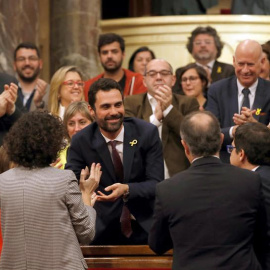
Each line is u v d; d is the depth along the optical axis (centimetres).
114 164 1220
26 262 970
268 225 1012
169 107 1463
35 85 1852
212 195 956
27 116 1012
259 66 1420
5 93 1527
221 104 1455
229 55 2328
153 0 2477
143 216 1227
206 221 947
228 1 2566
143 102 1534
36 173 993
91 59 2200
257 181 969
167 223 975
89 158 1223
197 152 988
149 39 2350
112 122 1190
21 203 978
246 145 1074
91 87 1209
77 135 1236
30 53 1841
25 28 2056
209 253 940
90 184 1098
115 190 1174
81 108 1449
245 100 1430
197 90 1750
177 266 948
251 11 2386
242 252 941
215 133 984
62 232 973
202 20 2328
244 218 950
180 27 2336
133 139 1225
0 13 1997
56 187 981
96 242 1236
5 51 1989
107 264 1175
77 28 2200
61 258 967
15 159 1003
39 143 995
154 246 998
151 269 1168
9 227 982
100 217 1230
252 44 1416
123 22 2355
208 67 1931
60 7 2217
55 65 2212
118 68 1784
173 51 2342
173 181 978
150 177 1217
